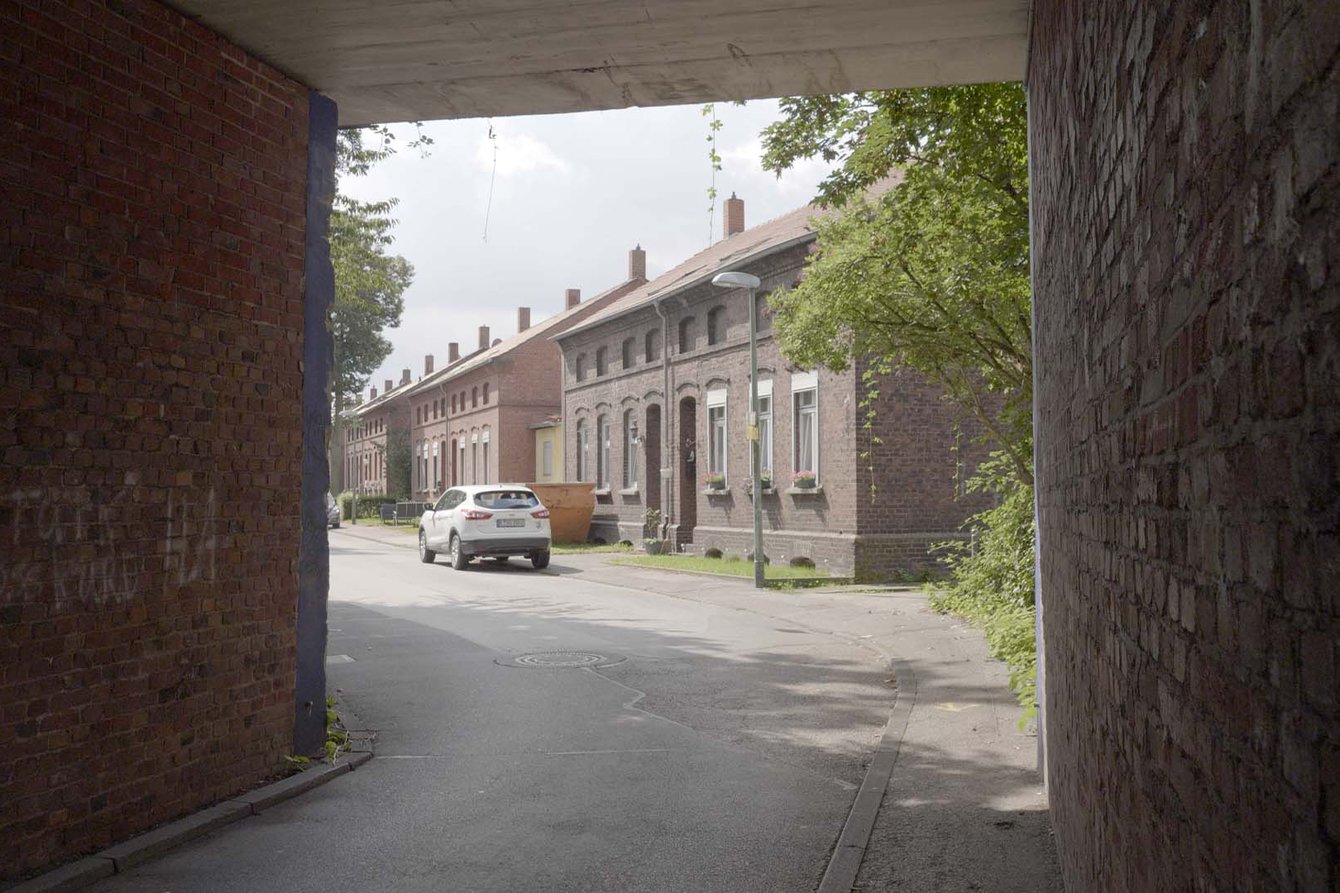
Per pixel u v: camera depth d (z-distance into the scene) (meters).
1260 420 1.17
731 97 7.29
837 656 11.81
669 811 5.94
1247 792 1.28
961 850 5.01
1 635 4.56
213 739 5.92
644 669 11.05
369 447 82.88
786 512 23.70
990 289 10.60
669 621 15.09
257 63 6.37
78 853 4.95
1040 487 5.91
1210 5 1.35
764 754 7.36
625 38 6.25
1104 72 2.35
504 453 49.84
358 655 12.09
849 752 7.41
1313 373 0.99
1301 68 1.00
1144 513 1.98
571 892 4.67
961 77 6.92
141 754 5.36
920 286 11.53
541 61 6.60
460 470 56.72
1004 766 6.62
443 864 5.05
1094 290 2.64
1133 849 2.24
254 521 6.29
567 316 51.19
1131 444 2.11
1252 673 1.24
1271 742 1.17
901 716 8.24
